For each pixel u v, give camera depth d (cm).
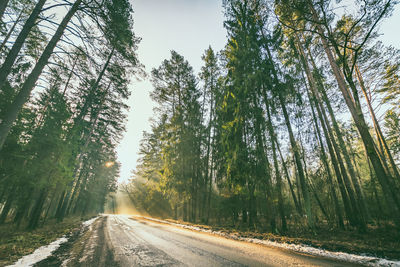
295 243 683
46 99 1487
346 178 1008
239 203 1452
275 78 1183
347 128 1373
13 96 837
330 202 1198
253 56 1189
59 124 1028
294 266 428
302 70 1364
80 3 767
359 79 1433
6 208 1252
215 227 1312
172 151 2019
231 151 1143
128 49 989
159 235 917
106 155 2850
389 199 687
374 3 721
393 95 1363
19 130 853
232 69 1369
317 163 1347
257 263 453
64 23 701
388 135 1523
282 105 1148
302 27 1241
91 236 844
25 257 482
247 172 1032
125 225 1394
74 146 1106
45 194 1130
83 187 2830
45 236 823
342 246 595
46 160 915
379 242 656
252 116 1153
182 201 2005
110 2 788
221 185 1475
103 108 1892
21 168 835
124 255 515
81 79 834
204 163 2025
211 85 2195
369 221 1116
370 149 741
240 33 1299
